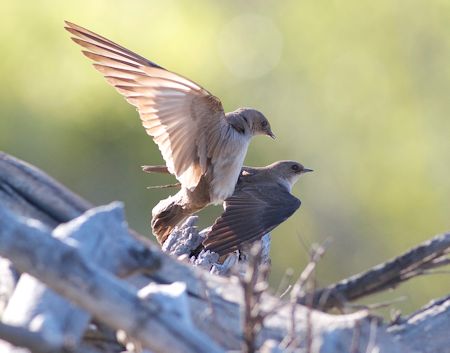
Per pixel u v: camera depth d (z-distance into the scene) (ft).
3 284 21.07
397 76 75.15
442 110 75.00
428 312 22.09
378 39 75.66
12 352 18.57
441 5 75.82
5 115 61.98
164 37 67.87
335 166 73.61
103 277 18.08
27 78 62.90
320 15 75.61
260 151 68.90
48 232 18.19
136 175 61.77
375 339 20.63
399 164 74.23
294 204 33.88
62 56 63.46
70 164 61.98
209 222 58.95
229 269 28.22
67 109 62.44
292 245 69.82
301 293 21.48
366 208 73.20
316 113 73.97
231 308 20.90
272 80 72.69
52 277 18.02
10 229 18.01
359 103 74.54
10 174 21.95
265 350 18.75
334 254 71.72
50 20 64.08
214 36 70.38
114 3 66.28
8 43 63.16
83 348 19.36
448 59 75.41
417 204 73.51
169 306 18.94
